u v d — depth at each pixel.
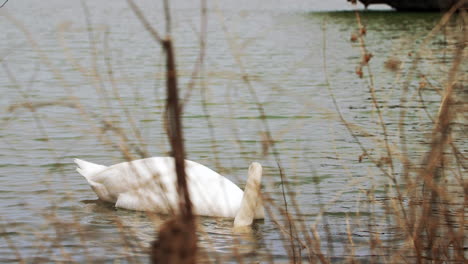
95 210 14.54
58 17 67.12
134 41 48.50
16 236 12.34
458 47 9.28
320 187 15.49
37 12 72.38
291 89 30.22
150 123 22.16
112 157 18.48
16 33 52.69
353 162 17.55
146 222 13.63
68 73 34.22
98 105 25.70
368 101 27.14
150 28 5.42
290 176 16.44
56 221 10.99
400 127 10.39
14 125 21.86
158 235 4.52
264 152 9.88
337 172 16.67
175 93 5.07
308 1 92.44
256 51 44.03
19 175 16.67
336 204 14.23
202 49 6.79
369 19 65.19
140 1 87.31
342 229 12.69
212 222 14.22
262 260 11.59
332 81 32.69
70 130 21.19
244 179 16.75
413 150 18.11
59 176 16.75
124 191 14.77
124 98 26.95
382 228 12.45
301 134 20.86
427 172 8.87
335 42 49.06
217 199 14.70
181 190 4.95
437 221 9.22
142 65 37.34
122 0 89.12
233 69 36.31
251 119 23.56
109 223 13.55
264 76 33.97
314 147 19.25
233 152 18.92
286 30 56.88
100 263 10.91
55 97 27.91
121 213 14.34
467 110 8.96
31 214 13.66
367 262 10.71
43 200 14.75
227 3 84.75
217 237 13.06
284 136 20.61
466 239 10.03
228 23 61.16
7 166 17.47
